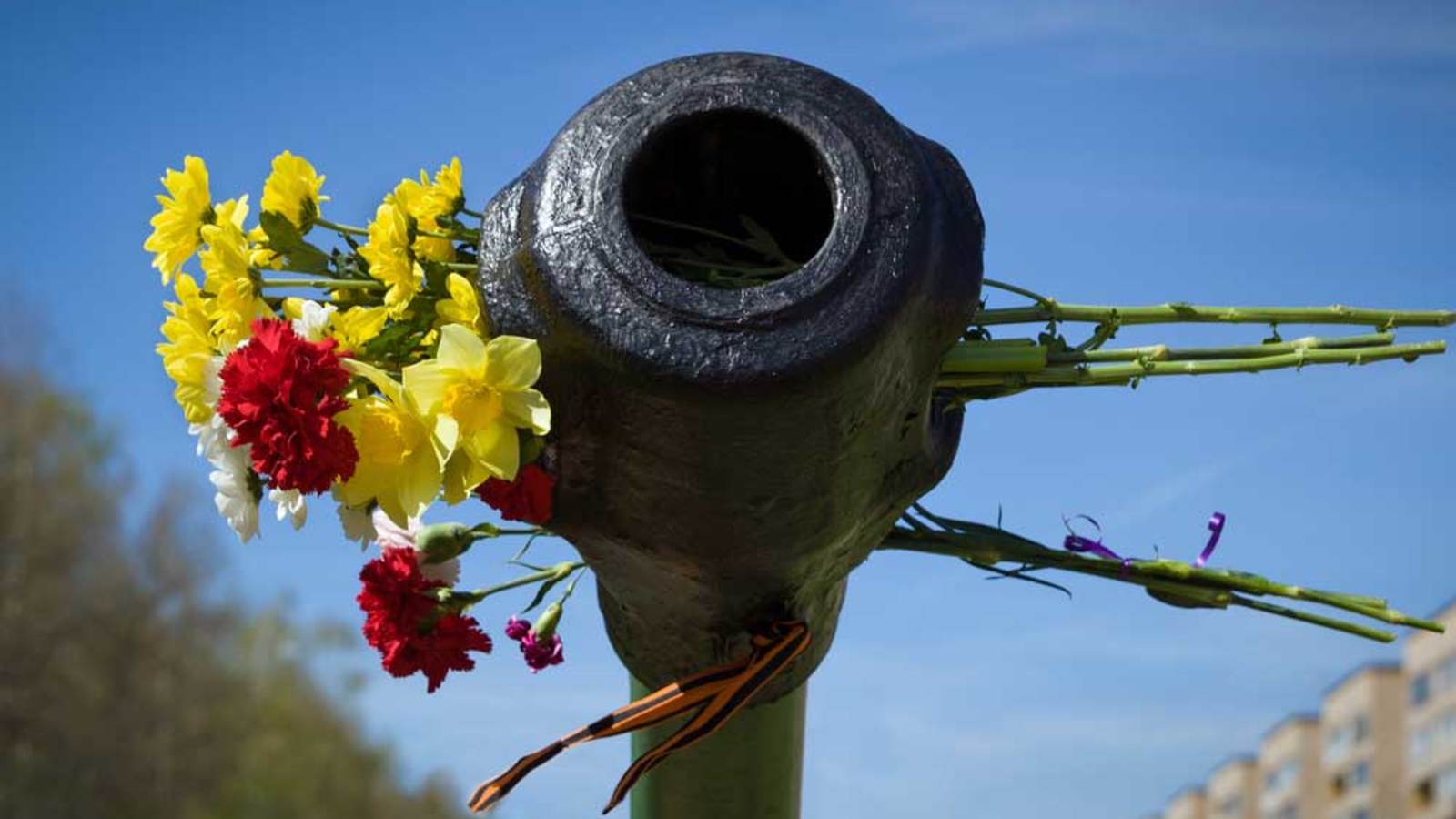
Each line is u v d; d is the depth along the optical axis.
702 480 1.53
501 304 1.56
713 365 1.39
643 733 2.16
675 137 1.63
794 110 1.46
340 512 1.96
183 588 26.58
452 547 1.95
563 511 1.67
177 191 2.00
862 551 1.84
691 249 1.78
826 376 1.40
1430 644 17.20
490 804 1.79
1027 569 2.22
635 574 1.77
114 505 26.20
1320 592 2.22
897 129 1.47
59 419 25.67
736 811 2.22
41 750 24.33
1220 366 2.01
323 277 1.99
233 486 1.90
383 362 1.87
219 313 1.95
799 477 1.52
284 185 2.00
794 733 2.19
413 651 1.94
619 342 1.41
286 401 1.64
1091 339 2.00
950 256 1.49
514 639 2.06
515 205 1.57
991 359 1.90
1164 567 2.21
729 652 1.87
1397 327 2.06
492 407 1.60
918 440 1.68
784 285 1.41
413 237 1.91
